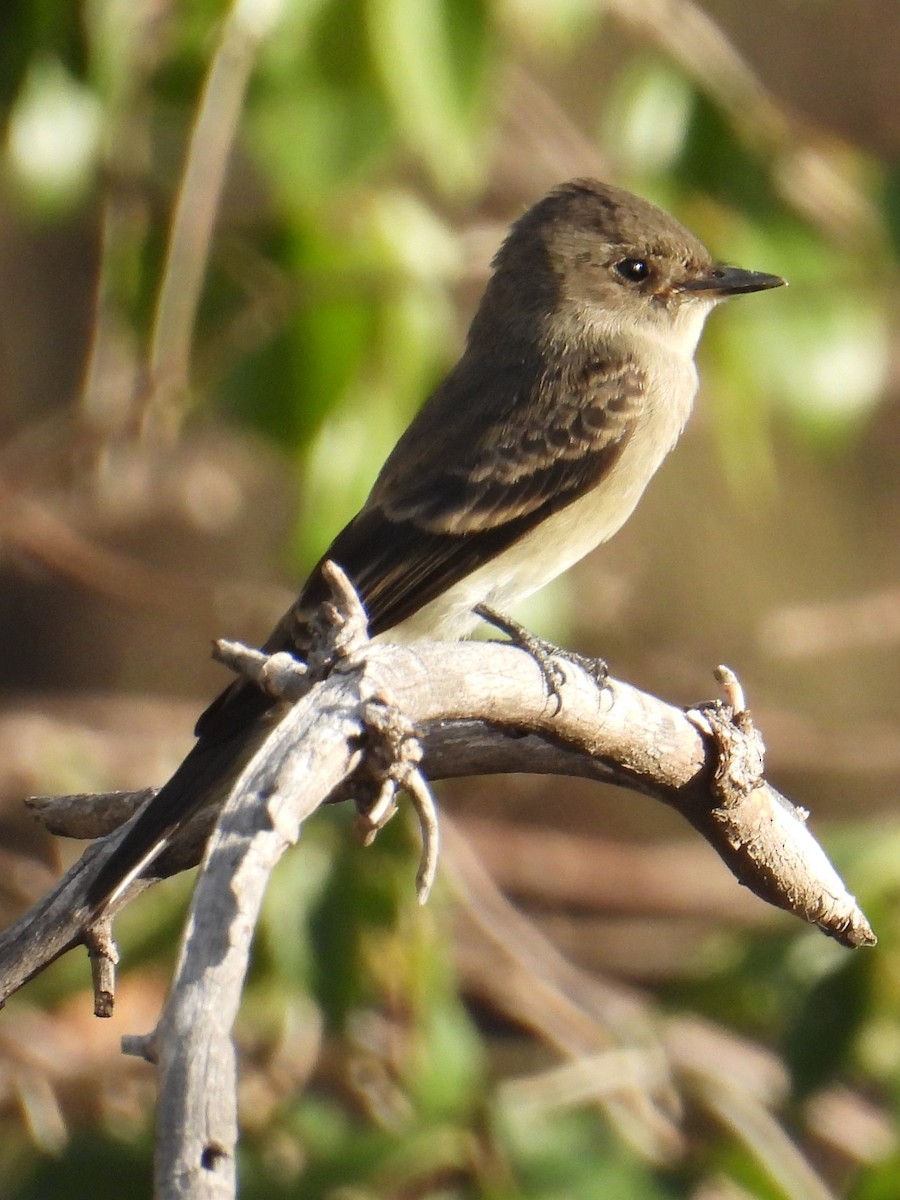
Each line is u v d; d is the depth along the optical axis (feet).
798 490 57.77
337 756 18.81
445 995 33.94
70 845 46.16
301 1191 30.37
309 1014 35.17
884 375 40.22
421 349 36.01
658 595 56.03
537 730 22.98
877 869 33.73
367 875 33.83
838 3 56.65
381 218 36.37
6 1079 36.65
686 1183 33.19
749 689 56.54
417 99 31.83
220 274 36.22
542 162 47.01
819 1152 40.75
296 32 32.96
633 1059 35.63
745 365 37.93
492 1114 32.22
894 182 38.04
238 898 17.53
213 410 36.83
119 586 45.32
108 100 34.91
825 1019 33.83
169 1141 16.14
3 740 46.14
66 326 52.06
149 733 48.93
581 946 49.60
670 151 37.55
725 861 25.09
